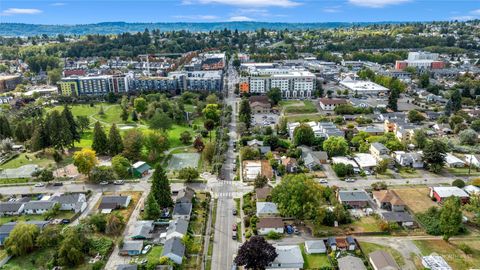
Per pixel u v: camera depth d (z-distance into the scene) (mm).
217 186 155375
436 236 118125
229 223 127562
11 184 160375
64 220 128625
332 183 157000
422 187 152500
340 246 110750
